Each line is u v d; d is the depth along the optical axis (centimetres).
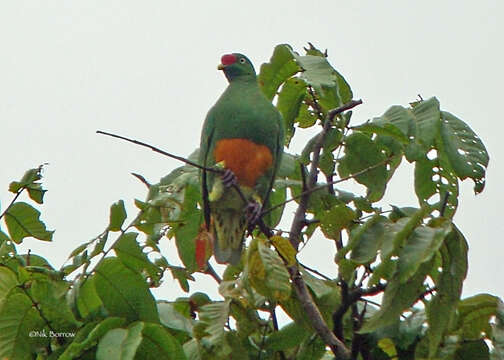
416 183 1245
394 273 930
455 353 1054
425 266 939
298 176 1360
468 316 1066
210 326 1025
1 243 1231
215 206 1289
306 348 1135
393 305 934
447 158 1225
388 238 966
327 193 1234
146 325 978
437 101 1218
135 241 1070
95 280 1054
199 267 1189
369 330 932
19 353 1048
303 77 1185
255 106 1355
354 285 1089
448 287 945
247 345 1105
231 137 1347
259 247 937
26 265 1130
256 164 1341
